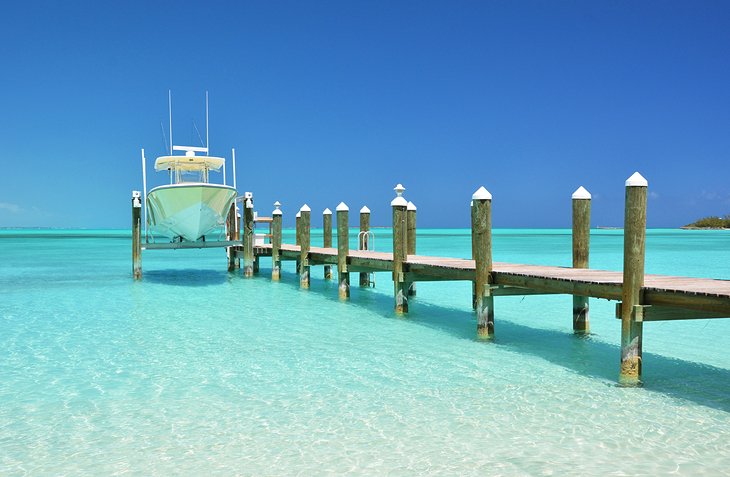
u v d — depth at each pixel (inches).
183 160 853.8
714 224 6781.5
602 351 402.6
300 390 318.0
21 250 1886.1
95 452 240.4
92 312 576.7
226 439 252.4
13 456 237.0
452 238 3110.2
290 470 223.0
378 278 881.5
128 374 351.9
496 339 442.0
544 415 276.8
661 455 232.8
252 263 901.2
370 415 279.0
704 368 356.2
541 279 381.4
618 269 1042.1
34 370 361.4
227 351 408.2
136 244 852.0
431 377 340.2
